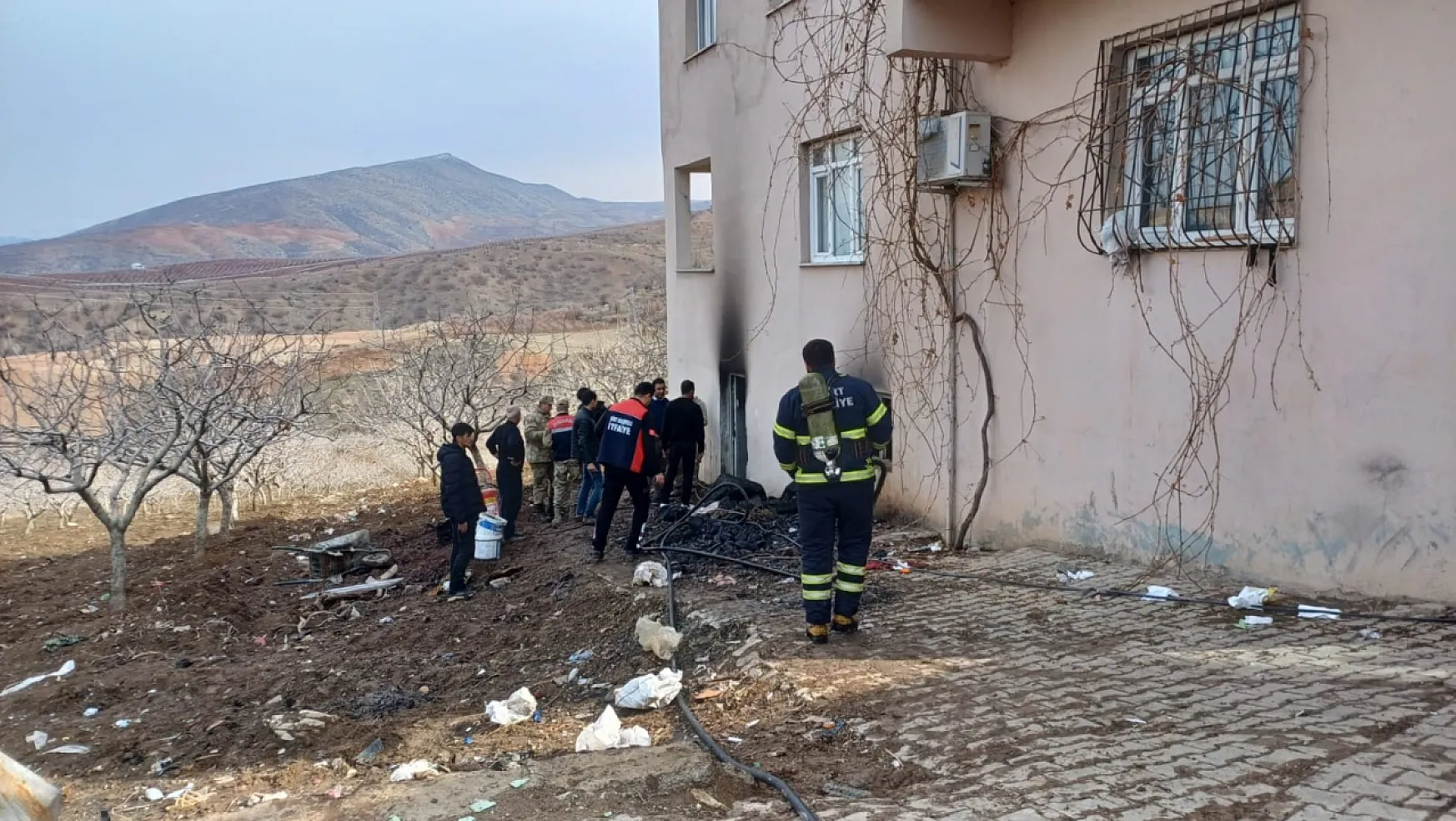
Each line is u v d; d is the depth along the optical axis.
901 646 6.29
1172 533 7.39
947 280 9.57
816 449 6.32
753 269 13.30
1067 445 8.35
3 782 2.80
